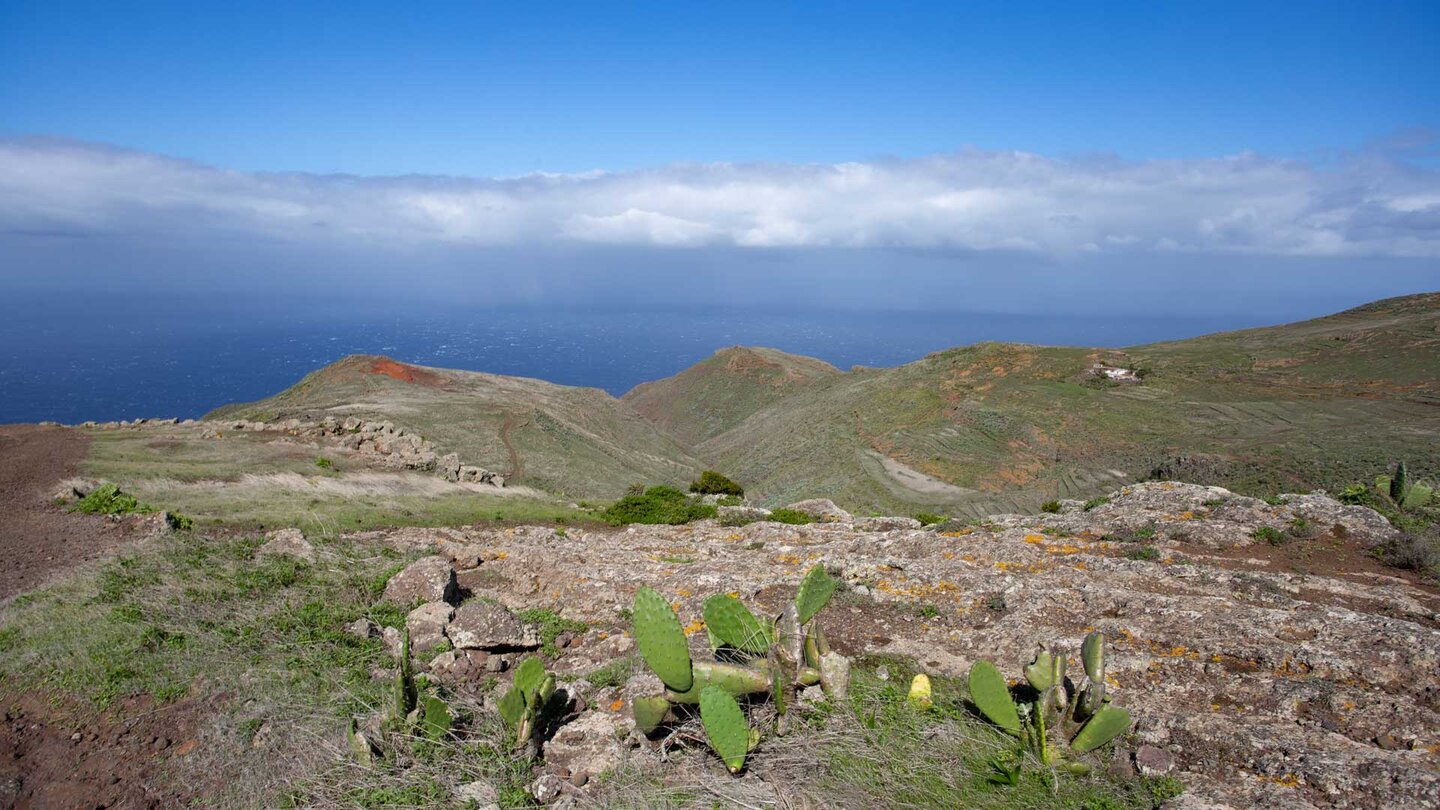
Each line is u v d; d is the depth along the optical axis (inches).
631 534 725.3
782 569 477.1
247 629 353.4
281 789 238.1
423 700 285.7
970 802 213.3
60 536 519.2
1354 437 1966.0
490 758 249.9
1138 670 293.9
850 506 2311.8
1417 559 420.2
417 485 946.1
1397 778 211.6
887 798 214.4
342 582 437.4
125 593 394.0
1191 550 465.1
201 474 828.0
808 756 232.4
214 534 574.9
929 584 408.2
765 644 272.1
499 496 976.9
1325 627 312.0
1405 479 574.6
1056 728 242.8
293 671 311.4
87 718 279.6
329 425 1202.0
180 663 315.9
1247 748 237.3
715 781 223.3
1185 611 335.6
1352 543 462.3
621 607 412.2
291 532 533.6
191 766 251.6
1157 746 244.4
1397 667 280.1
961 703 271.7
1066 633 330.0
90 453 869.8
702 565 501.0
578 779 236.2
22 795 238.7
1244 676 282.7
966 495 2330.2
